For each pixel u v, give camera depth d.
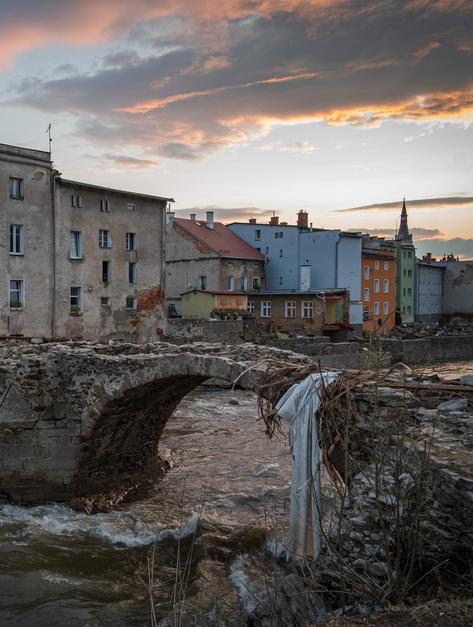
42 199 32.28
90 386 13.12
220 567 10.48
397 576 5.42
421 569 5.98
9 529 12.12
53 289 32.66
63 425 13.36
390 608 4.99
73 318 33.72
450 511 5.96
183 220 52.91
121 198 36.22
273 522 12.39
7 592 9.67
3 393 13.41
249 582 9.67
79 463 13.39
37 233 32.03
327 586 6.59
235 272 50.50
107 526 12.48
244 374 10.72
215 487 15.10
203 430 21.52
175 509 13.49
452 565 5.87
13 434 13.41
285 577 7.33
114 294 35.94
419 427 7.82
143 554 11.24
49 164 32.56
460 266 72.00
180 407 25.91
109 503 13.80
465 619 4.64
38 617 8.97
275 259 54.53
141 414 14.45
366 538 6.41
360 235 54.50
